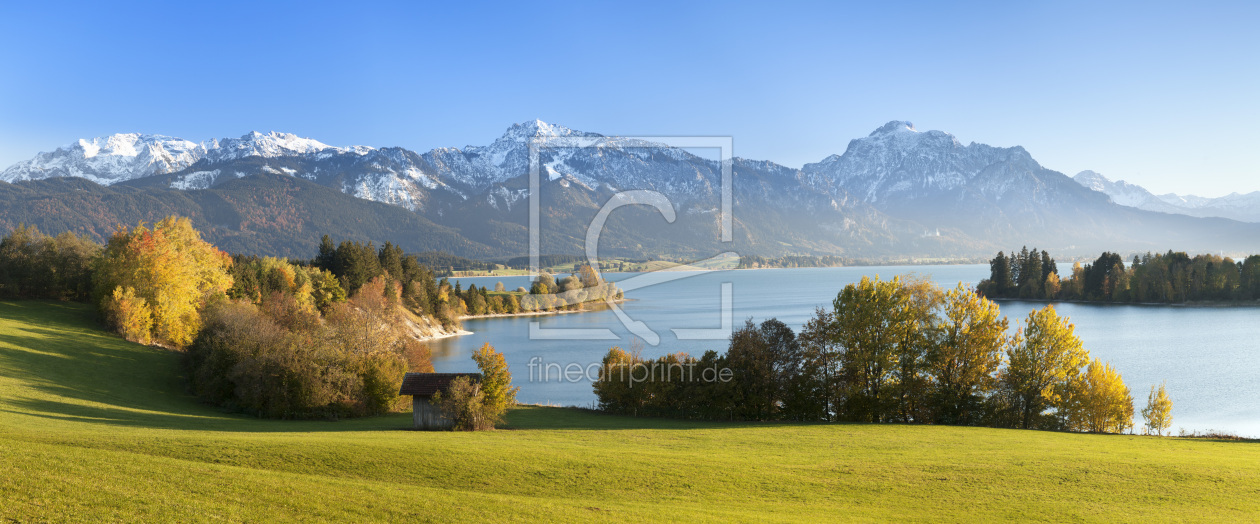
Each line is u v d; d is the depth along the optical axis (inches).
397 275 6382.9
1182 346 4810.5
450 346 5265.8
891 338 2251.5
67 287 3777.1
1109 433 1971.0
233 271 4178.2
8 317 2989.7
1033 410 2224.4
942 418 2229.3
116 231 3444.9
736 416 2283.5
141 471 926.4
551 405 2942.9
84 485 811.4
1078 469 1347.2
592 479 1173.1
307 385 2155.5
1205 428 2669.8
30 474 818.8
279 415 2145.7
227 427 1791.3
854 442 1700.3
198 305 3432.6
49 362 2349.9
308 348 2268.7
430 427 1888.5
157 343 3127.5
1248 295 7465.6
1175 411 2979.8
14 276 3585.1
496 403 1929.1
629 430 1905.8
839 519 1002.1
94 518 709.3
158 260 3213.6
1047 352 2219.5
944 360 2255.2
